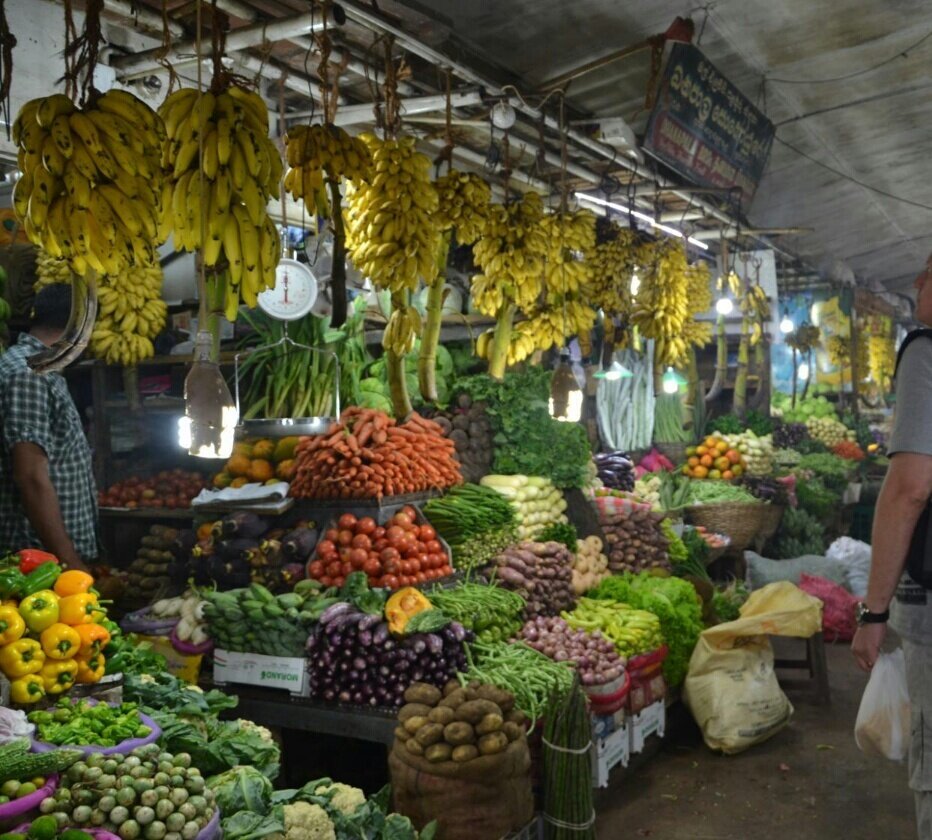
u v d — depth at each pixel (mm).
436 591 3932
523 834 3076
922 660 2520
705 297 7105
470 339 5426
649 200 6754
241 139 2205
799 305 12500
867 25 5090
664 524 6172
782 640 6961
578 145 5324
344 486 3936
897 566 2547
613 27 4539
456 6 4039
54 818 1963
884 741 2879
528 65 4742
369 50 3488
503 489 4863
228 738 2805
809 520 8664
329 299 4355
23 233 4781
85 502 3664
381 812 2852
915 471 2500
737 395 9219
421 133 4938
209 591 3822
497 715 3027
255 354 4680
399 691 3373
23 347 3428
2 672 2320
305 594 3715
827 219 9344
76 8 3414
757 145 6383
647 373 7668
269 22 3232
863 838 3742
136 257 2184
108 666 2576
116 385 5277
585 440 5488
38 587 2438
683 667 4762
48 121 2062
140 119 2170
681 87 5160
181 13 3311
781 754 4641
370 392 5062
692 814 3969
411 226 3295
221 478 4355
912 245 11516
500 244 3938
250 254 2213
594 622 4402
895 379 2643
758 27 4988
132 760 2152
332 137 2910
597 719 3883
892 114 6555
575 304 4598
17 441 3303
